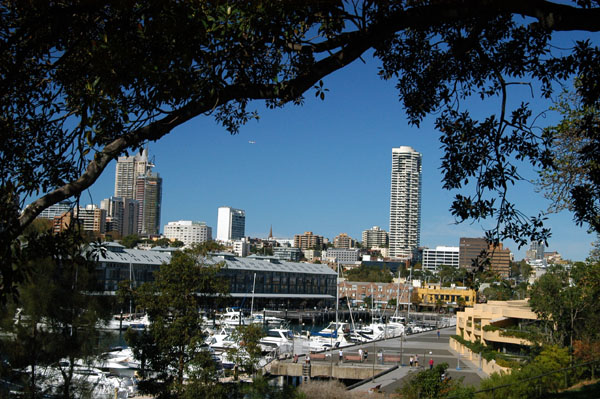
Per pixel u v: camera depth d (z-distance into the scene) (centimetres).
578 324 4416
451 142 1289
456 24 1211
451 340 7744
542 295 4556
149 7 875
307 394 3988
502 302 6656
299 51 964
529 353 4769
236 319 11019
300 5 908
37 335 2797
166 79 905
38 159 1079
